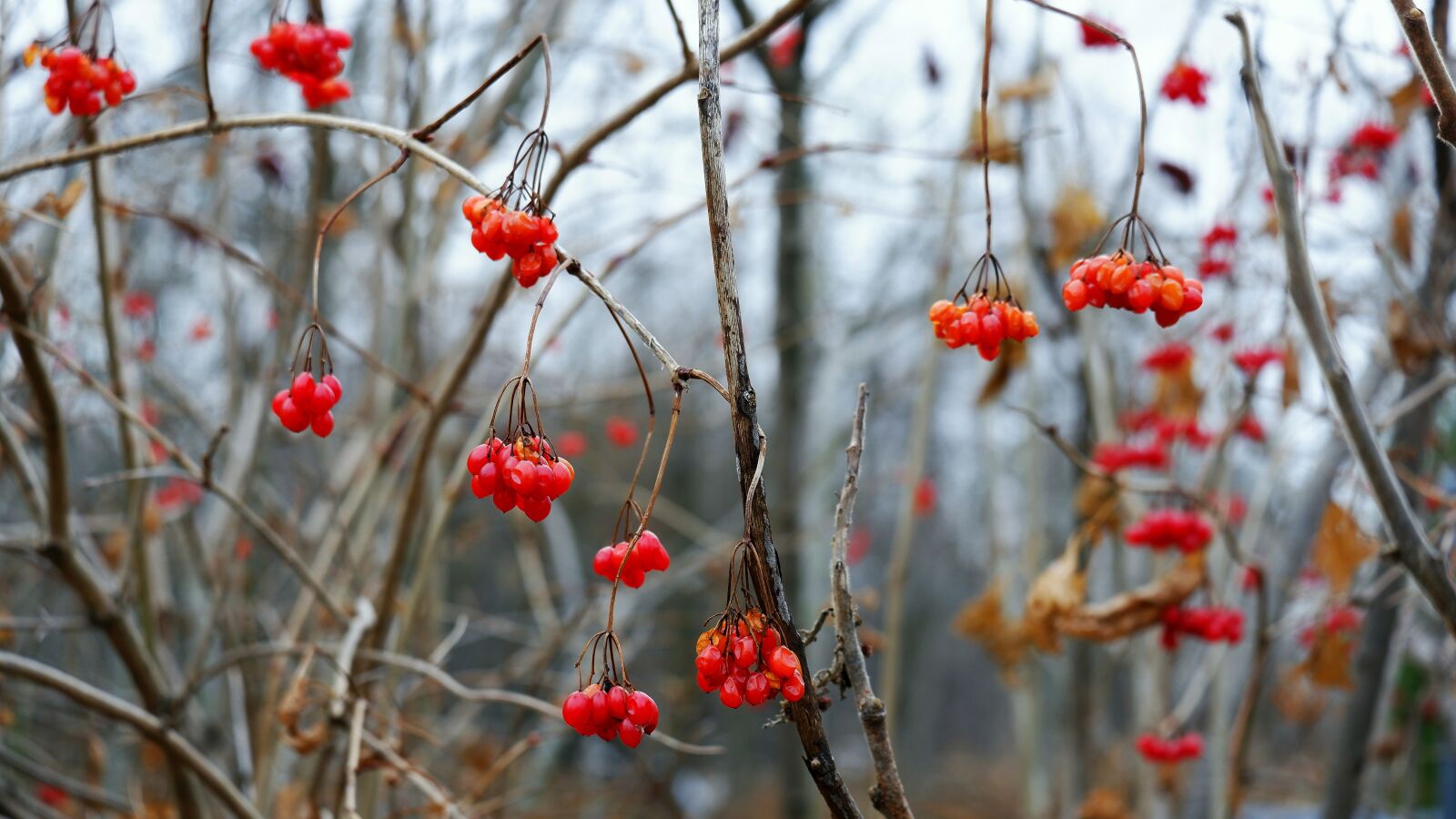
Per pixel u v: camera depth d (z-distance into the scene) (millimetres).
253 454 3756
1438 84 1825
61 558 2881
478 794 3135
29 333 2602
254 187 5395
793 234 5516
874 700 1618
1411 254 4137
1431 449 4148
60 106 2236
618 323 1580
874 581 16484
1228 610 3613
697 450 14180
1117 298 1819
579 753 7750
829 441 5793
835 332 6391
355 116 4680
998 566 5344
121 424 3273
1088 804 4867
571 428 8125
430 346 5289
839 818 1529
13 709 4496
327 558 4051
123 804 3705
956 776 14945
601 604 5598
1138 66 1809
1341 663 3709
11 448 2945
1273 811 6246
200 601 4789
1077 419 6105
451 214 4441
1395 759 5207
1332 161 4344
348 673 2812
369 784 3348
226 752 4352
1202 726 5309
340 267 6195
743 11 4867
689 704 6824
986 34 1843
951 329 1890
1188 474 5547
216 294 5320
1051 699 6156
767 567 1499
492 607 10562
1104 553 5570
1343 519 3402
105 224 3145
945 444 13125
